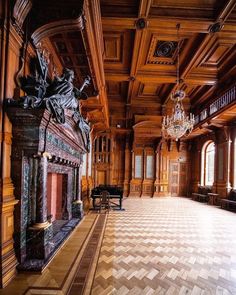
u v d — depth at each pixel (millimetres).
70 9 3459
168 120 9578
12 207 3223
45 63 3857
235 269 3564
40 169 3656
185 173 15031
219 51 7668
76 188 7133
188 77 9102
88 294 2723
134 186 14234
